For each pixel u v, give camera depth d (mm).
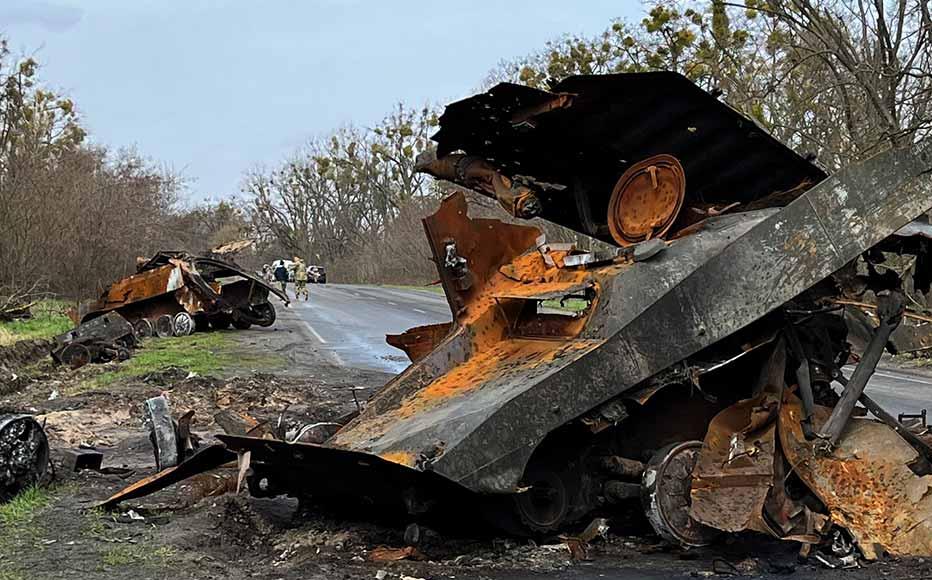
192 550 6512
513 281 7742
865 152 21000
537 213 8352
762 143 7453
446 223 7855
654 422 6961
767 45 24047
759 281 6539
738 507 6168
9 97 32500
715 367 6562
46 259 29781
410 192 79688
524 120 7438
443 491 6129
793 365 7008
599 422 6273
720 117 7223
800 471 6574
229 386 15562
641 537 6797
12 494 7961
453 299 7836
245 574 5961
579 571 6035
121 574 5938
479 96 7227
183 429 8289
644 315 6316
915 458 6516
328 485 6707
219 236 87625
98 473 9156
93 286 32469
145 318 26422
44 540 6715
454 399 6602
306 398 14492
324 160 92750
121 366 18578
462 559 6270
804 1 22156
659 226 7336
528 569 6062
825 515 6465
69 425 12297
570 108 7238
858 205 6766
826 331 7383
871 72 21406
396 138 80562
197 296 26297
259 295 27984
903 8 21938
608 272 6824
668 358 6348
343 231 97062
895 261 9336
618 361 6250
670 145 7812
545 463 6602
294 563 6191
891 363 17766
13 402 14094
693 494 6227
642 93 7000
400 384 7277
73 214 31750
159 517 7461
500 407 5926
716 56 24344
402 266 74750
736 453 6359
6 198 27703
